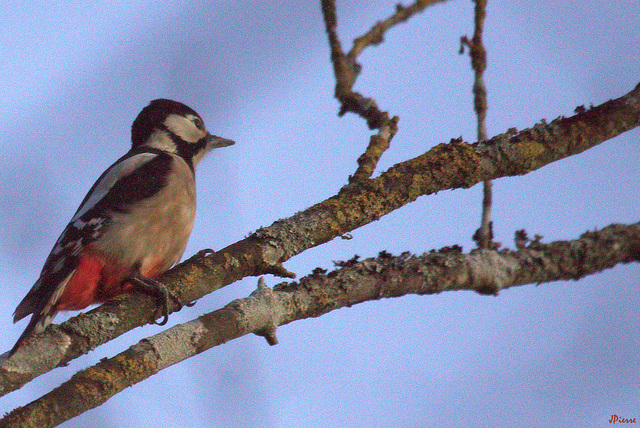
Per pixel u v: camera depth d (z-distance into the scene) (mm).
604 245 7762
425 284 7328
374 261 7363
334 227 7453
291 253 7398
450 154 7656
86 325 6723
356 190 7602
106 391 6094
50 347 6445
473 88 7879
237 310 6805
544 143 7746
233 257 7363
